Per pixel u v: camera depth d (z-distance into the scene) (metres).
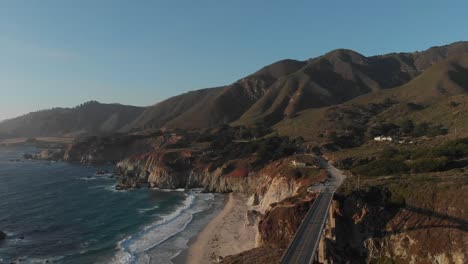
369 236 59.03
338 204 62.84
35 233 87.19
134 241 80.06
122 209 109.81
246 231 84.44
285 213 66.88
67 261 69.50
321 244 56.19
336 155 109.81
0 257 71.56
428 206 58.12
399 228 57.72
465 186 58.53
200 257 70.69
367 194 63.47
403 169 76.69
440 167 73.50
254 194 109.88
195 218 97.94
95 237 83.44
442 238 53.56
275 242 65.50
